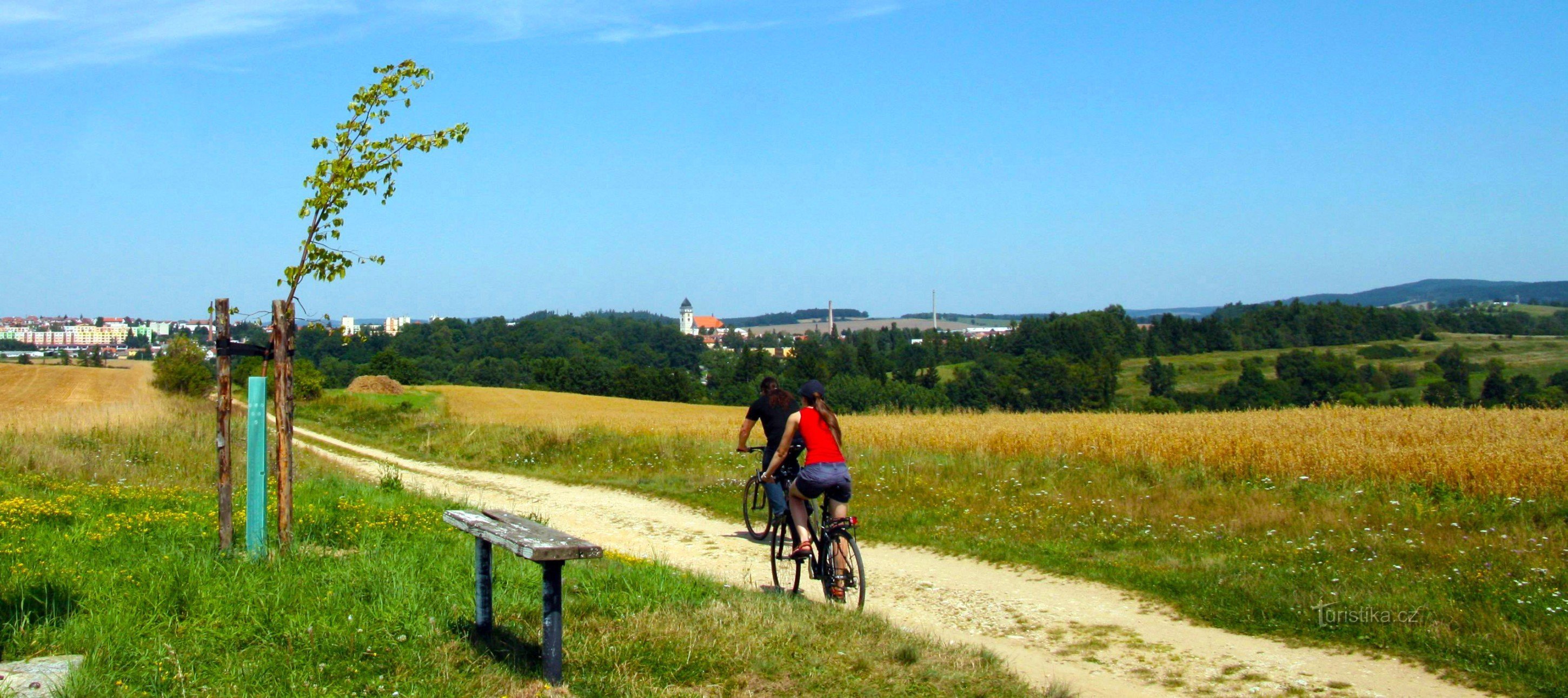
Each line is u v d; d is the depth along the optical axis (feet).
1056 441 69.46
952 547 35.99
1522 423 72.74
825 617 21.54
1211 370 265.13
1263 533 36.47
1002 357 298.15
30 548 23.79
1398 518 37.78
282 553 23.35
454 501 45.75
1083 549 34.99
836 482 24.39
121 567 21.81
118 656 16.06
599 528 42.16
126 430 67.31
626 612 20.71
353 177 25.73
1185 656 22.49
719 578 29.66
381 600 19.83
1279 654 22.56
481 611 18.49
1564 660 21.08
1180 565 31.63
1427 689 19.95
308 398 162.91
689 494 52.31
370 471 67.67
